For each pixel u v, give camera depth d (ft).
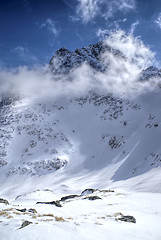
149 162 405.59
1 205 94.79
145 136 539.70
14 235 47.21
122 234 57.98
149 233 62.85
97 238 51.11
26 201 187.83
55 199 199.41
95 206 111.04
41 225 54.29
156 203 115.96
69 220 68.33
